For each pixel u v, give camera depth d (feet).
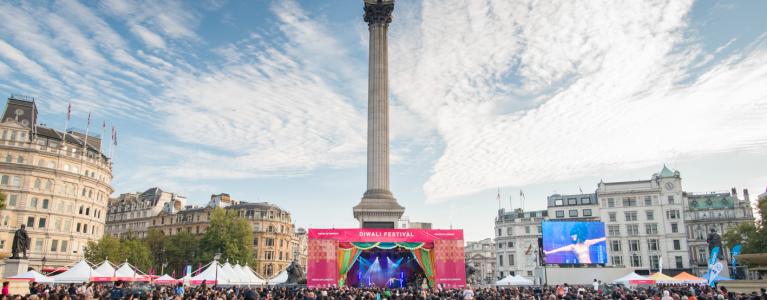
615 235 377.50
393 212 214.48
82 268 159.63
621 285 196.34
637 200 377.09
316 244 183.01
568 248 234.99
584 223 238.89
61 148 324.19
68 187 324.19
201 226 436.35
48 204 310.86
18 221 296.10
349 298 98.73
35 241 301.22
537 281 236.43
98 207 351.25
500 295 115.65
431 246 186.19
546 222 237.04
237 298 98.27
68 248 318.24
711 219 369.09
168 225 457.68
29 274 151.64
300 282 200.64
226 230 353.10
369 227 213.25
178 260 387.75
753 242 244.83
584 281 224.33
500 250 450.71
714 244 167.22
